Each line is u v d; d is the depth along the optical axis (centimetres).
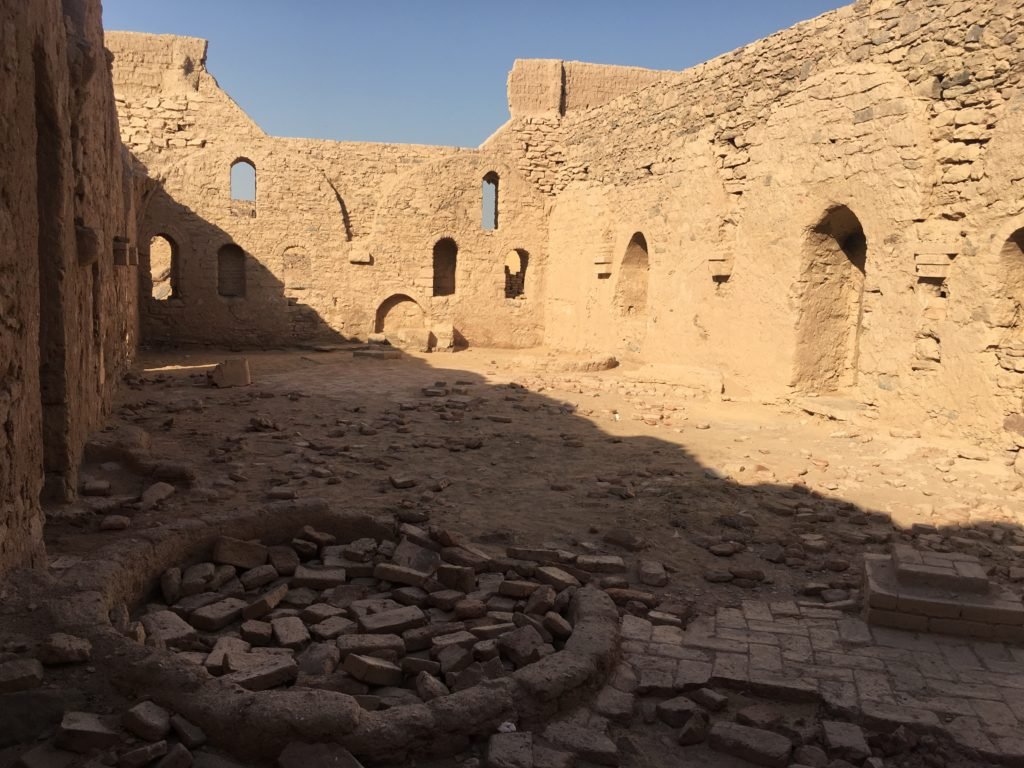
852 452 1066
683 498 854
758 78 1455
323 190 2245
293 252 2241
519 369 1877
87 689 394
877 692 459
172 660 409
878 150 1183
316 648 495
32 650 416
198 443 1031
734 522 771
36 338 563
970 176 1063
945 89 1092
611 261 2023
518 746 385
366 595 598
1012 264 1023
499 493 859
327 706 378
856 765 400
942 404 1096
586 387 1587
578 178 2214
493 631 514
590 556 661
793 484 901
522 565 625
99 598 475
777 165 1402
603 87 2416
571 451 1060
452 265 2495
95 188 964
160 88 2188
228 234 2180
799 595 616
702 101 1622
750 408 1395
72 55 784
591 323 2134
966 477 930
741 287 1503
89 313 906
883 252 1184
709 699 447
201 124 2181
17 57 520
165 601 561
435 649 490
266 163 2202
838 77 1259
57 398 711
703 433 1187
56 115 676
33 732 373
